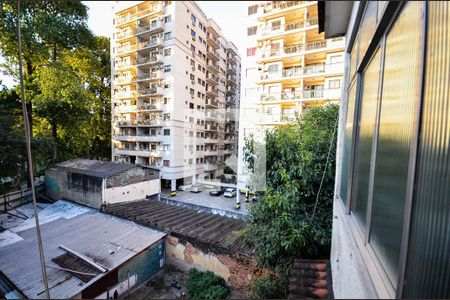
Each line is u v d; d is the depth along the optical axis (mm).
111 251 5074
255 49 14352
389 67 1436
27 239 5637
